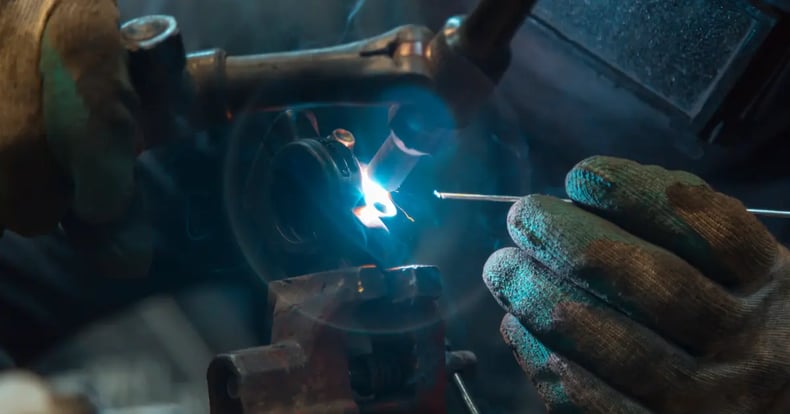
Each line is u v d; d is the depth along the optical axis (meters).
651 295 0.88
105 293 1.44
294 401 0.83
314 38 1.63
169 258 1.40
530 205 0.94
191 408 1.27
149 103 0.89
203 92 0.91
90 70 0.83
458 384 1.00
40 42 0.85
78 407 0.63
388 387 0.90
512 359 1.71
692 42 1.44
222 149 1.33
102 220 0.88
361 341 0.90
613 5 1.47
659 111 1.55
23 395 0.59
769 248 0.95
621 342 0.88
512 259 0.97
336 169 0.95
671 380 0.89
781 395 0.94
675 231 0.91
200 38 1.58
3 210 0.90
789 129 1.60
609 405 0.89
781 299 0.95
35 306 1.42
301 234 1.00
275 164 1.00
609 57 1.51
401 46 0.89
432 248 1.69
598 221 0.92
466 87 0.88
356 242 0.95
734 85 1.43
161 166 1.34
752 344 0.92
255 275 1.43
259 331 1.43
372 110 1.48
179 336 1.39
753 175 1.75
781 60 1.43
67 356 1.35
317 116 1.46
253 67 0.92
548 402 0.94
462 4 1.69
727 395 0.91
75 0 0.85
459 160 1.72
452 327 1.70
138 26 0.88
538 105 1.72
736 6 1.38
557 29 1.53
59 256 1.44
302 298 0.89
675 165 1.73
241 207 1.30
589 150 1.74
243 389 0.81
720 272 0.93
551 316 0.91
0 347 1.39
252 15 1.60
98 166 0.84
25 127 0.85
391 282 0.91
